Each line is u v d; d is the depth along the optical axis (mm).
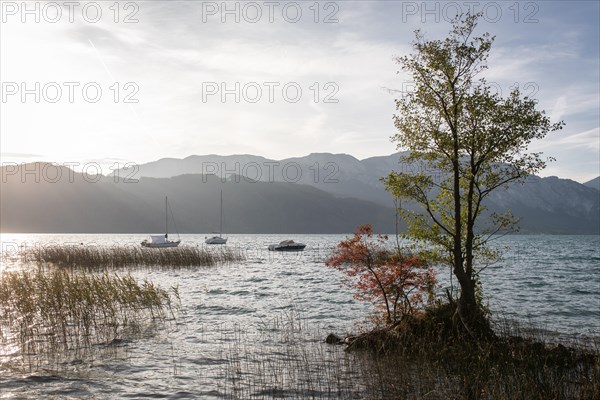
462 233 20984
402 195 20375
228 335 23125
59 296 26656
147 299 28312
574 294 39031
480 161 19531
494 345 18047
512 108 19094
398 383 15258
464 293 19500
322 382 15820
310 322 26641
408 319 20125
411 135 20453
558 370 16156
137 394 14961
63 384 15867
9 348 20312
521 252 115688
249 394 14898
